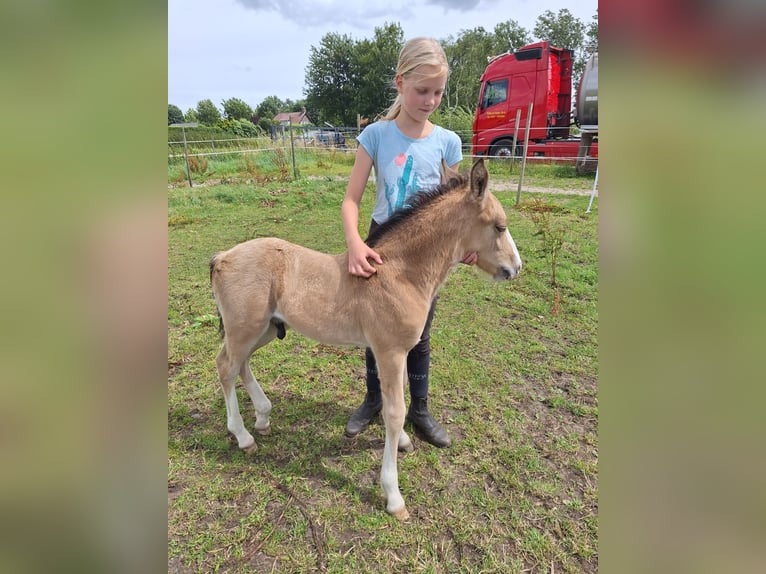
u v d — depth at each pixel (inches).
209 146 727.1
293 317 94.0
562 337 156.0
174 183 477.7
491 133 540.4
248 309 94.7
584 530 85.1
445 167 94.2
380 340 88.0
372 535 85.1
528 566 79.0
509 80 517.7
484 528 86.1
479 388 128.7
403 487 95.9
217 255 99.6
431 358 143.6
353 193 95.9
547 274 207.8
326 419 117.8
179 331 163.9
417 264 88.4
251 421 116.8
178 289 200.2
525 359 142.9
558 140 509.4
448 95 1636.3
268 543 83.4
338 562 79.8
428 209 88.7
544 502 91.5
